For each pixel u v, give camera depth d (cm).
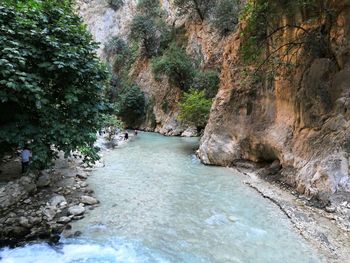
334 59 1002
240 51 1507
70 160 1417
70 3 1155
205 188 1120
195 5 3444
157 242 704
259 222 817
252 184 1156
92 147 1065
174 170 1409
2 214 804
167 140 2620
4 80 748
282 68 1227
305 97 1080
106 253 650
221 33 3150
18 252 641
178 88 3334
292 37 1162
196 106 2575
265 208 916
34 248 659
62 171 1237
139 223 802
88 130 992
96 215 847
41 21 917
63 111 973
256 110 1445
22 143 873
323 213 843
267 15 1252
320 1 1029
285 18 1191
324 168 926
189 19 3706
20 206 859
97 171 1361
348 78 953
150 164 1543
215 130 1587
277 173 1212
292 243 702
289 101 1205
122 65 4694
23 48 841
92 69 964
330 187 888
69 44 913
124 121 3969
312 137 1041
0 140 860
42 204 880
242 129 1496
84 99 988
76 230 750
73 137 926
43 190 998
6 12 847
